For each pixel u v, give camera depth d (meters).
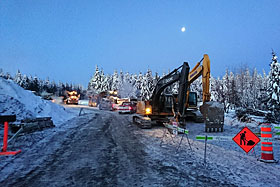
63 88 108.62
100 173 4.48
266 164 5.09
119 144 7.54
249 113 17.03
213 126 10.56
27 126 8.72
